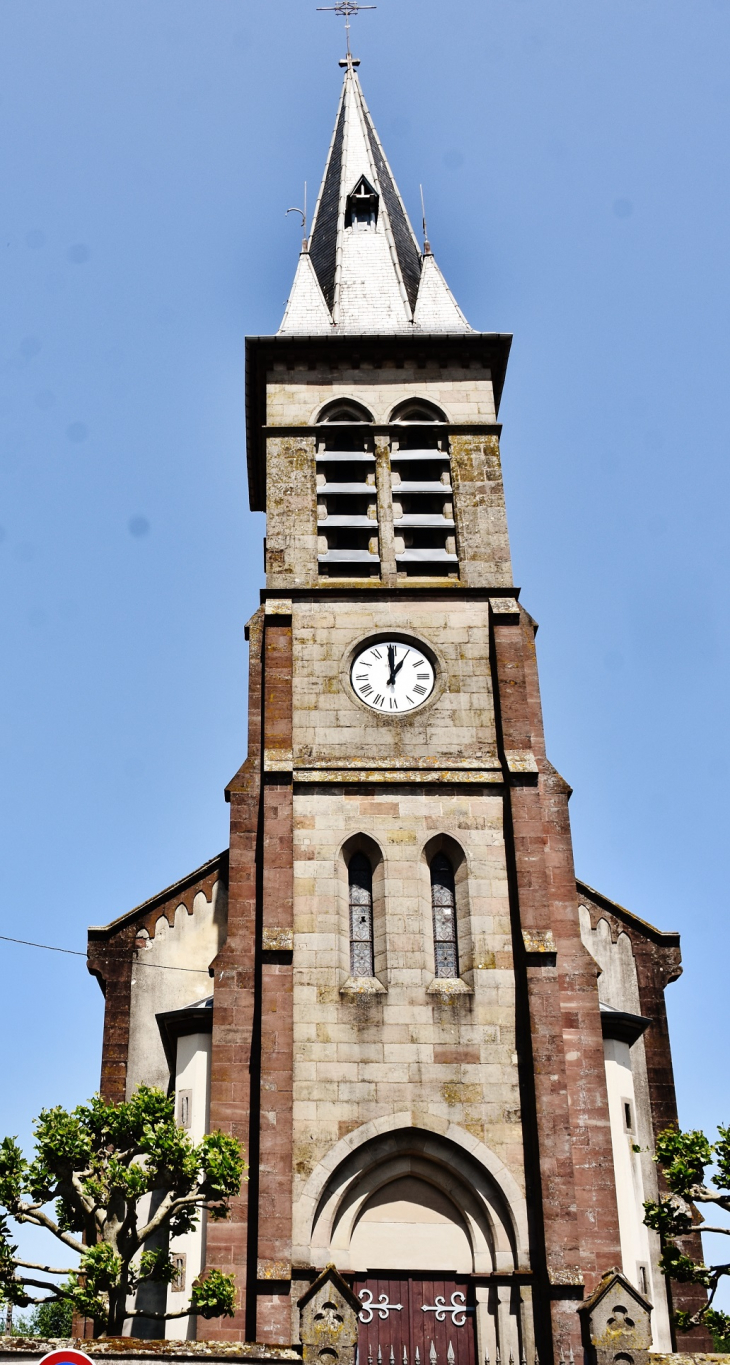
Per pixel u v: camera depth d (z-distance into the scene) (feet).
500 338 141.49
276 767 117.60
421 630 126.62
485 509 133.49
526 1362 97.45
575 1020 110.83
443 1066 107.65
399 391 140.56
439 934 114.73
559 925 114.62
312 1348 75.92
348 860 116.88
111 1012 124.67
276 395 139.54
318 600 127.85
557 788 120.26
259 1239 99.45
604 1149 106.22
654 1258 115.14
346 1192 103.86
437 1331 101.24
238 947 112.06
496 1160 104.42
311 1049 107.65
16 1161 93.91
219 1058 107.45
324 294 153.69
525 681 124.36
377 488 134.51
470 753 120.78
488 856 115.85
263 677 124.67
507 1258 101.96
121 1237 94.84
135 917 128.88
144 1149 94.48
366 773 118.73
